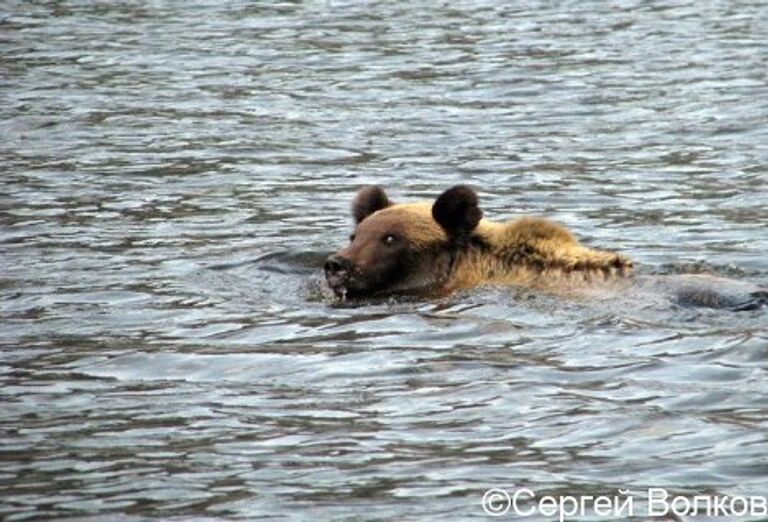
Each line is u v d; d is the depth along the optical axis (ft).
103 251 70.28
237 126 103.81
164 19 152.66
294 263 68.08
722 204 80.18
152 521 38.63
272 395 48.57
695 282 58.23
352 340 54.54
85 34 143.23
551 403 47.26
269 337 55.26
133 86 118.62
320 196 83.51
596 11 154.61
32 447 43.88
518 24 147.23
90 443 44.21
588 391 48.39
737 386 48.34
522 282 60.75
